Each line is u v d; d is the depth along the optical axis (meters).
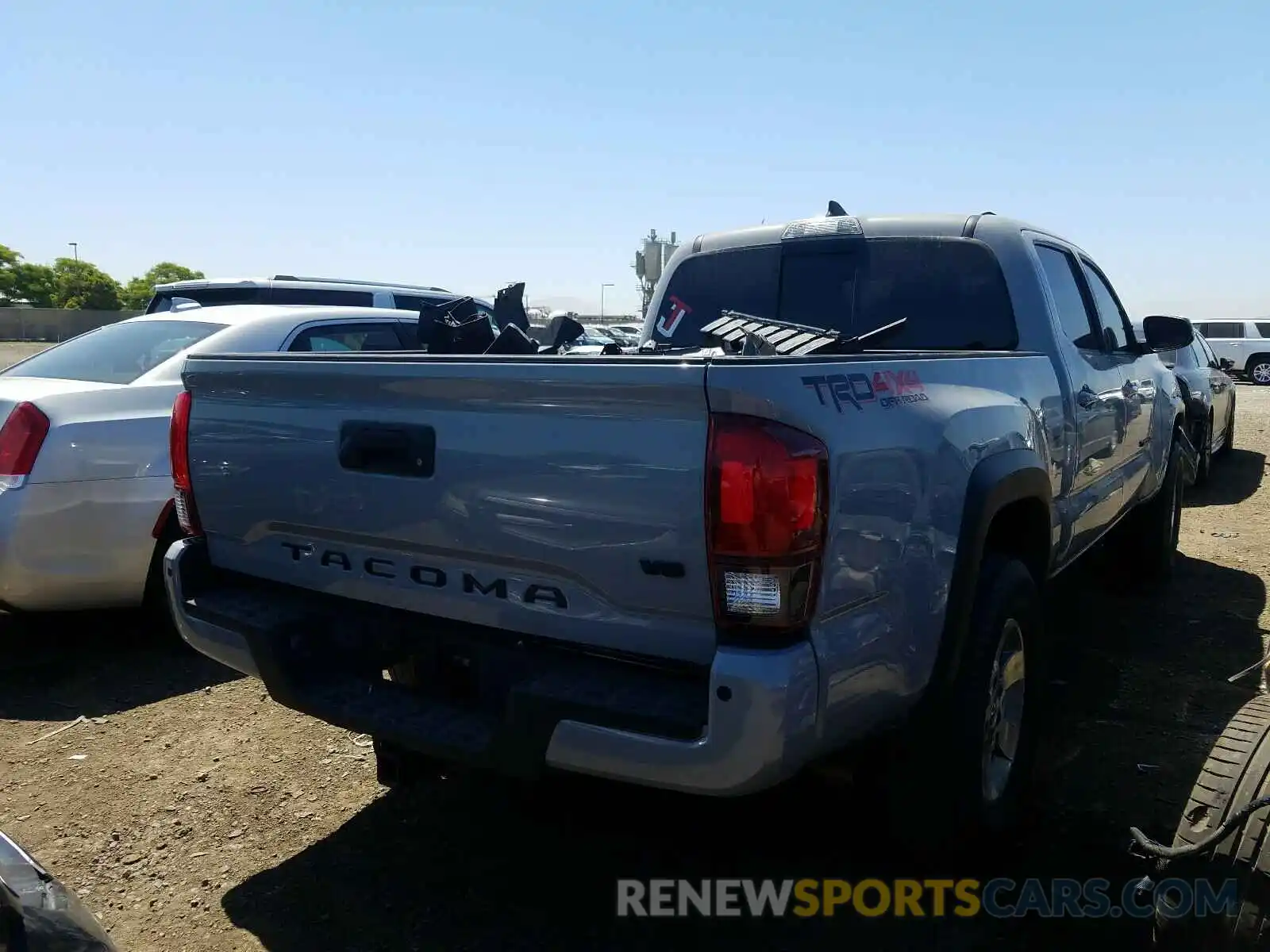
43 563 4.64
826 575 2.24
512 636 2.59
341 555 2.90
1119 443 4.77
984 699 2.89
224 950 2.78
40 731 4.25
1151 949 2.49
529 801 3.64
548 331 4.34
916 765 2.87
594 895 3.05
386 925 2.89
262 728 4.28
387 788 3.73
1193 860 2.37
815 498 2.19
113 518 4.80
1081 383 4.12
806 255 4.41
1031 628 3.24
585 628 2.44
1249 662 4.89
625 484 2.28
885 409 2.50
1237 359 29.30
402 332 6.25
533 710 2.37
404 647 2.79
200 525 3.28
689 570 2.22
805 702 2.18
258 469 3.02
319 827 3.46
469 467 2.52
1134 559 5.98
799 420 2.20
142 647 5.21
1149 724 4.16
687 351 4.38
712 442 2.16
